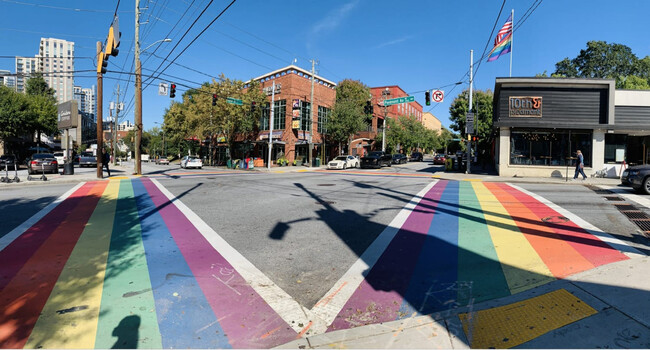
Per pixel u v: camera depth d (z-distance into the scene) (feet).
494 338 10.36
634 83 119.34
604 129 61.52
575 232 23.21
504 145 65.77
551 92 63.93
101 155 61.98
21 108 114.21
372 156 108.58
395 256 18.80
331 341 10.48
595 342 9.82
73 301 12.96
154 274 15.81
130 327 11.17
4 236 21.97
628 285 13.67
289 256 18.78
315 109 136.36
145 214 29.12
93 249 19.44
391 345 10.14
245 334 10.98
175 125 180.96
